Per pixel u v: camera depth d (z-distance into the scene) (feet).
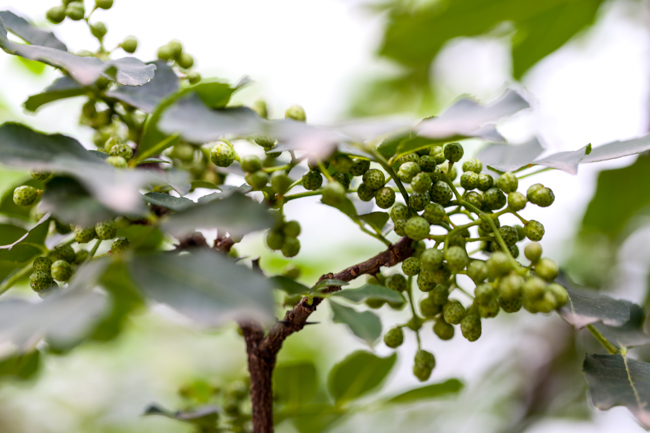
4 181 1.73
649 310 1.97
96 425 2.29
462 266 1.34
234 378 2.37
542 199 1.38
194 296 1.25
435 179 1.39
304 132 1.26
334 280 1.36
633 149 1.41
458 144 1.40
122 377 2.45
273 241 1.36
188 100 1.27
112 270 1.27
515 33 2.15
